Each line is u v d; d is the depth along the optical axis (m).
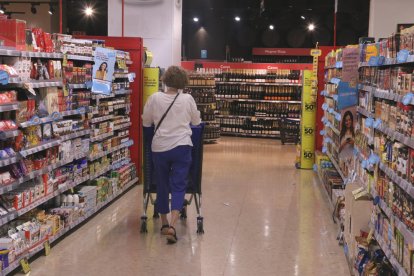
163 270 4.58
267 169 10.04
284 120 14.09
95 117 6.39
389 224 3.69
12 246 4.21
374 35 10.03
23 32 4.49
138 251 5.06
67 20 20.17
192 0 18.72
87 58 5.99
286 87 15.66
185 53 22.58
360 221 4.52
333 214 6.29
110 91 6.51
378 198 4.04
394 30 9.95
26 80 4.52
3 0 17.38
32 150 4.58
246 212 6.68
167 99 5.28
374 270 3.73
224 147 13.42
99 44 6.57
